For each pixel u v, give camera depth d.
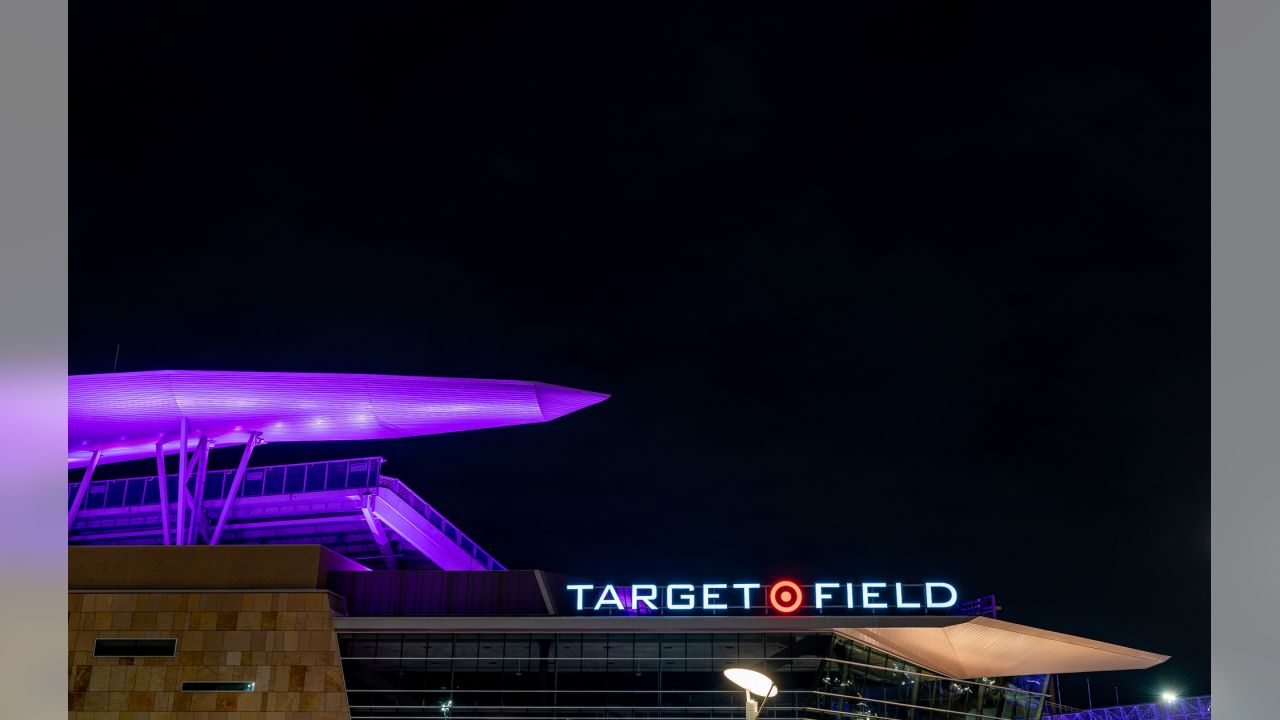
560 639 50.47
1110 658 50.34
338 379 61.53
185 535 65.75
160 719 47.66
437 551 66.56
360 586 51.75
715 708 49.75
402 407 62.31
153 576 49.56
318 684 48.66
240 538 68.38
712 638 50.69
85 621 48.69
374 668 49.28
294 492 66.88
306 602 49.31
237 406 61.03
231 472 67.94
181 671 48.25
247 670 48.47
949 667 52.41
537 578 52.00
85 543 68.12
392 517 65.69
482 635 50.31
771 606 52.00
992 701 53.00
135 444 64.50
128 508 67.94
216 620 48.94
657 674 50.19
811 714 49.84
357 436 66.50
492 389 62.88
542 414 63.94
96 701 47.69
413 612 51.47
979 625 48.38
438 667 49.66
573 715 49.44
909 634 49.94
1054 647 49.44
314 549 50.31
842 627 50.06
